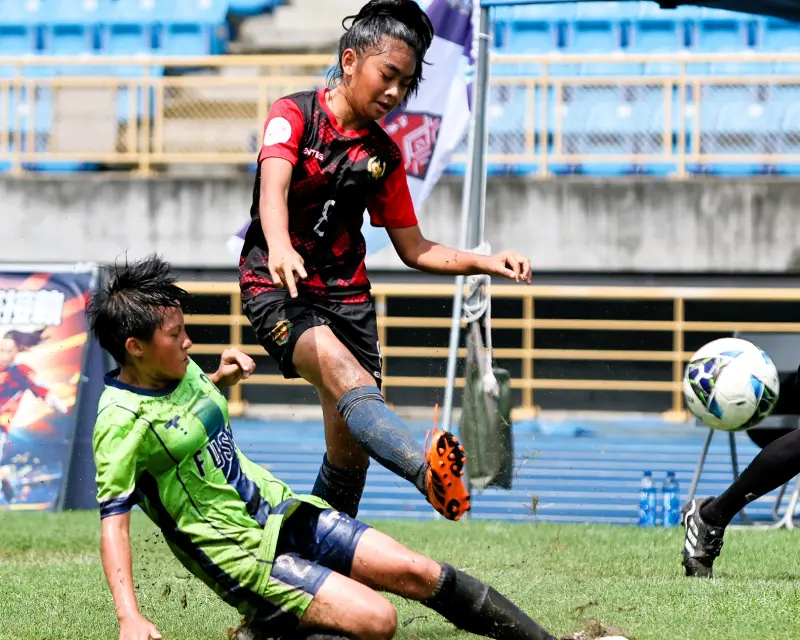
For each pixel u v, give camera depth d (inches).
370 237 916.6
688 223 1844.2
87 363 995.3
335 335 427.5
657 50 2075.5
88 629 442.6
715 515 563.8
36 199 1909.4
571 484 1278.3
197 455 369.1
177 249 1902.1
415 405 2064.5
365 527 379.6
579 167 1940.2
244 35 2340.1
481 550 672.4
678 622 441.7
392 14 416.5
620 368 2055.9
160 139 1956.2
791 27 2052.2
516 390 2060.8
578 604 482.6
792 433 546.9
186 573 593.0
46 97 2018.9
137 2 2210.9
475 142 933.8
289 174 414.0
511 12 2095.2
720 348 698.8
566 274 1891.0
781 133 1872.5
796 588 513.3
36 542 722.8
